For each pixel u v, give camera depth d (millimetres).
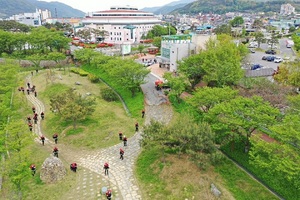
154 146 35062
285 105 45625
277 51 116625
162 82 66562
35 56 90125
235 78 54250
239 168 34750
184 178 32938
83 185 33719
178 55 80000
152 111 54312
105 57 83000
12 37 104062
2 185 34125
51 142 45094
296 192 29062
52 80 73625
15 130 35219
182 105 54406
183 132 33438
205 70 57688
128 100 61344
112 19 179000
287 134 28469
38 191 32906
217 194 30016
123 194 31828
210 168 34438
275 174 31297
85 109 47250
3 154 38812
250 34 166125
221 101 41281
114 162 38469
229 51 63156
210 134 33438
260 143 30766
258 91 50781
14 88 67875
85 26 183750
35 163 38844
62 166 35531
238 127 35750
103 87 71500
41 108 58625
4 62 86000
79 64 98750
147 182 33594
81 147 42938
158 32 166500
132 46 138500
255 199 29609
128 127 48219
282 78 57250
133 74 60969
